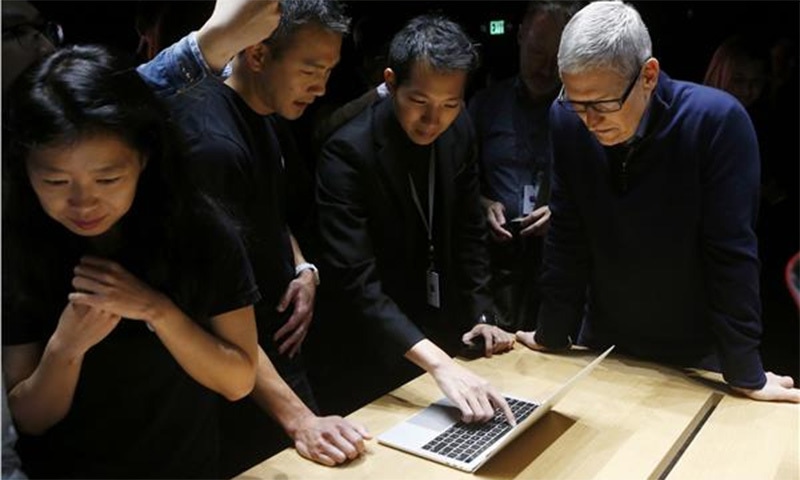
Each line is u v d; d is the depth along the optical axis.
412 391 1.63
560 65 1.48
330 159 1.78
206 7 1.81
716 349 1.71
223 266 1.16
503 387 1.65
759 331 1.59
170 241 1.09
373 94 1.92
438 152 1.86
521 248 2.23
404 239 1.86
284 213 1.78
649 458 1.35
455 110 1.71
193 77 1.25
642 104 1.51
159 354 1.15
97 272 1.04
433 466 1.32
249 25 1.22
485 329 1.88
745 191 1.55
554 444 1.40
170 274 1.12
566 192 1.76
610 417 1.51
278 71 1.52
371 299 1.70
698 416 1.53
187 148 1.16
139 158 1.00
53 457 1.17
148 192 1.07
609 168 1.65
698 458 1.37
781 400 1.57
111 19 2.09
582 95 1.46
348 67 2.37
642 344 1.82
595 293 1.85
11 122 0.94
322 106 2.33
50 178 0.95
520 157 2.31
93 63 0.96
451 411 1.52
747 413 1.53
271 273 1.65
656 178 1.60
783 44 2.28
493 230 2.22
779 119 2.25
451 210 1.90
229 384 1.20
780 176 2.24
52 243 1.08
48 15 2.03
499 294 2.21
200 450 1.26
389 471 1.31
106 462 1.17
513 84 2.38
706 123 1.54
